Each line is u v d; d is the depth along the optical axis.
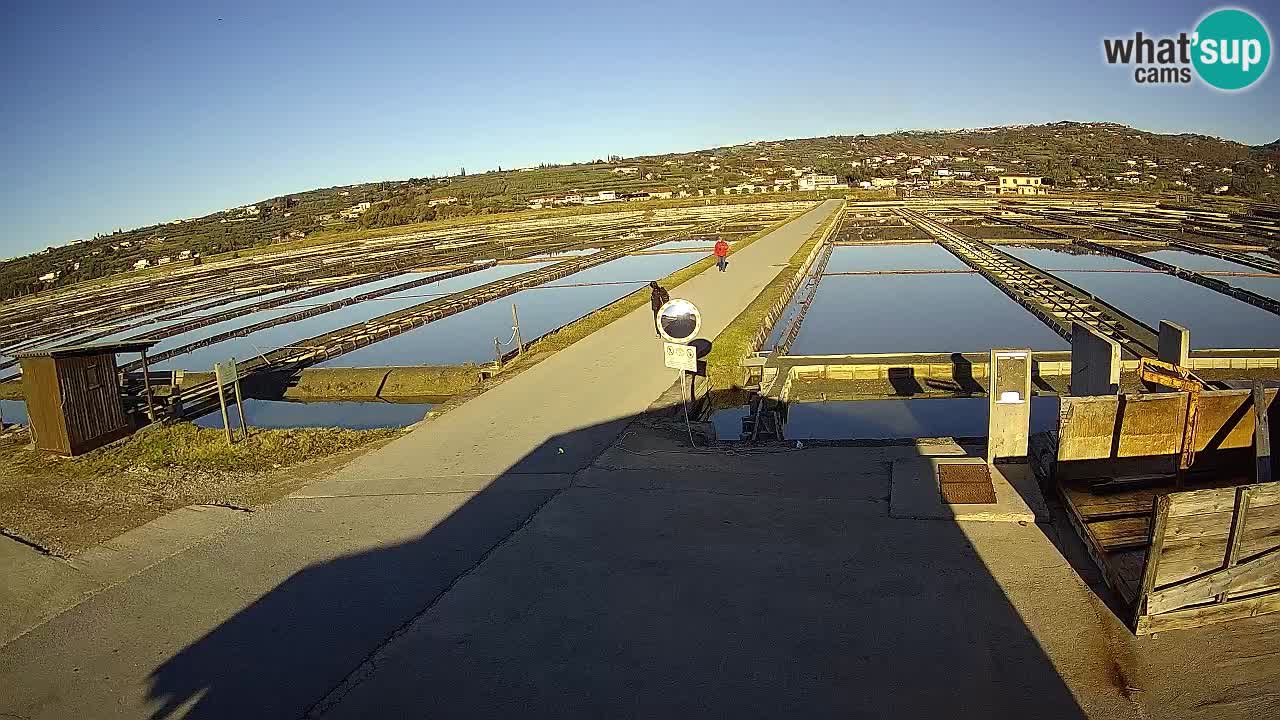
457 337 21.08
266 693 4.75
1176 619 4.77
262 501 7.99
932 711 4.22
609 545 6.37
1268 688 4.23
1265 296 21.86
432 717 4.42
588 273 32.69
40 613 5.93
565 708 4.43
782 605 5.32
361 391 15.05
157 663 5.15
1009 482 6.96
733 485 7.49
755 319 16.25
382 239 66.62
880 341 17.86
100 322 28.36
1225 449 6.65
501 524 6.93
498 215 77.00
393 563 6.32
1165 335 9.14
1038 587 5.36
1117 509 6.13
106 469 9.28
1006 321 19.62
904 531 6.27
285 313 27.25
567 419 10.12
